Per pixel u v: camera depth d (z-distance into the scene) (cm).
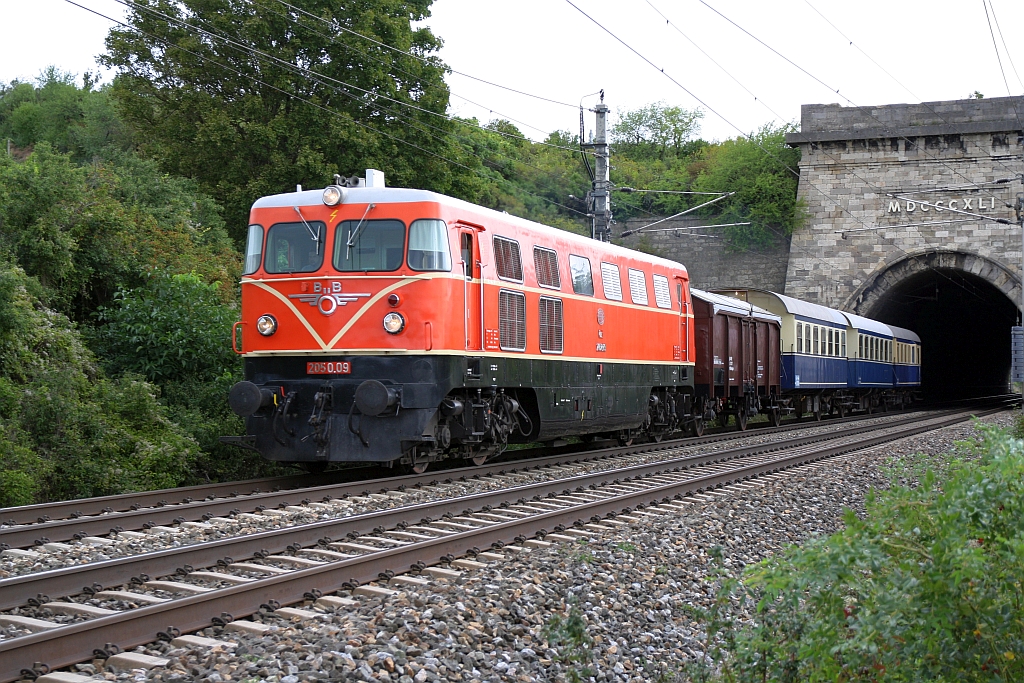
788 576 460
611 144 7512
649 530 1017
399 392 1250
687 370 2153
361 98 2717
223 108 2683
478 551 883
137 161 2875
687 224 5103
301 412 1296
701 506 1198
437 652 600
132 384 1456
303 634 622
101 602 697
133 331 1633
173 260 1897
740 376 2575
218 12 2639
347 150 2698
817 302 4712
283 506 1116
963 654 452
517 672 598
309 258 1305
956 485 496
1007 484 493
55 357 1448
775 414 3047
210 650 591
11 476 1114
